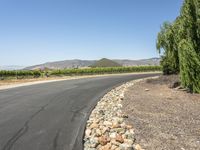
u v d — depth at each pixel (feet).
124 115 29.99
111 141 21.04
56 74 128.36
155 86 64.03
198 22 49.01
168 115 31.48
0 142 21.24
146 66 183.21
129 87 63.41
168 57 65.46
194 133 24.29
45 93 52.90
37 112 33.27
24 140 21.74
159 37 65.41
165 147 20.21
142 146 20.25
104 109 35.12
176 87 56.85
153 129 25.18
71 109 35.35
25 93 52.75
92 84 74.43
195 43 49.75
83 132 24.00
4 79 97.40
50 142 21.20
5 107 36.73
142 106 36.99
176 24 58.70
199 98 43.24
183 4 52.54
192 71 48.01
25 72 109.70
